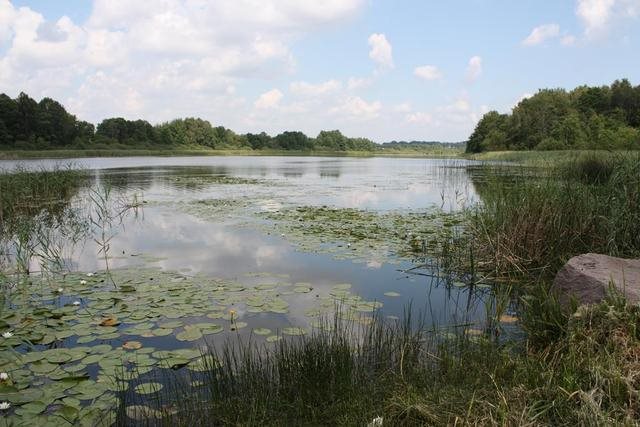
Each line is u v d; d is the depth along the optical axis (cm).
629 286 401
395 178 2566
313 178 2577
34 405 324
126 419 306
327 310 515
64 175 1755
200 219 1118
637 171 698
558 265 639
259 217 1137
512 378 335
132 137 8194
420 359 382
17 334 447
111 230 1001
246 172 3148
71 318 491
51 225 1044
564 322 398
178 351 408
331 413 314
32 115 6388
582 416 265
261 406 315
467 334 416
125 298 555
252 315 500
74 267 705
